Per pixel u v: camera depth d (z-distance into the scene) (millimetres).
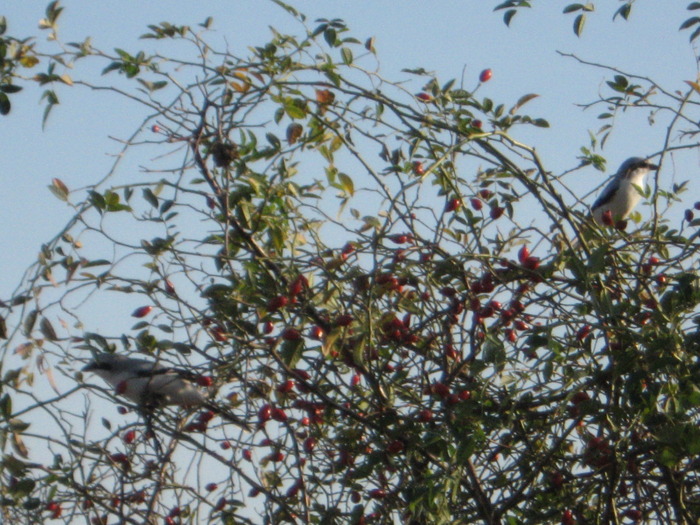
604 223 11258
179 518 9984
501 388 10086
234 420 10344
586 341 9859
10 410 9078
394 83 11016
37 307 9281
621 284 10453
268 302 9891
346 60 10805
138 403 10680
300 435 10484
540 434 9758
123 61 10273
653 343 8852
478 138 10438
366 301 9961
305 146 11234
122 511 9617
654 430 9039
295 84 10781
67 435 9602
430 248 10148
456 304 10242
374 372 10328
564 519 9664
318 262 10008
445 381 10102
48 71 10047
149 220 10227
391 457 9539
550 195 10453
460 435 9094
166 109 10258
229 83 10492
